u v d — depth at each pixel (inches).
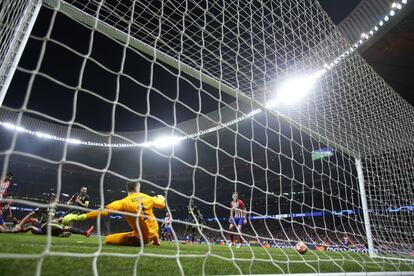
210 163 1144.2
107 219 949.8
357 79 248.5
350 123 249.3
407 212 291.1
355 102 249.4
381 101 269.1
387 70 683.4
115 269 77.6
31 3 125.3
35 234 248.1
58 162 56.3
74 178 1159.0
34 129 938.1
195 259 115.6
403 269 152.3
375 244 265.7
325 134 252.4
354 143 275.7
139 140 1064.8
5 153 47.6
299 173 949.2
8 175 302.7
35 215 307.0
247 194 1067.3
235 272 94.4
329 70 229.9
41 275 63.4
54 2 127.0
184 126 976.9
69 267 72.9
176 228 1103.6
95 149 1181.7
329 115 239.1
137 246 182.2
